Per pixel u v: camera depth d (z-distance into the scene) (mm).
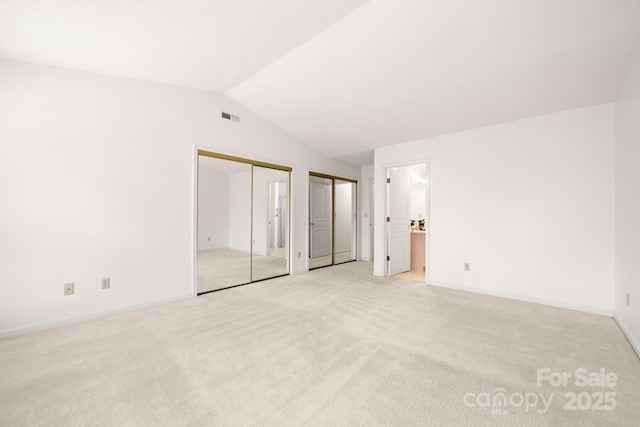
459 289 3959
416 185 5906
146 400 1569
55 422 1398
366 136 4539
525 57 2482
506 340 2334
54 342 2270
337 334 2449
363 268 5555
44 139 2520
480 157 3789
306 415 1452
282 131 4699
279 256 6445
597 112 2998
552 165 3260
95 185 2805
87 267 2762
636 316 2193
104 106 2863
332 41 2605
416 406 1523
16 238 2396
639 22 1996
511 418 1433
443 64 2713
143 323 2682
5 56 2332
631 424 1394
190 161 3527
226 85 3557
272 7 2066
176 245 3400
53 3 1745
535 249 3367
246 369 1890
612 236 2908
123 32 2158
